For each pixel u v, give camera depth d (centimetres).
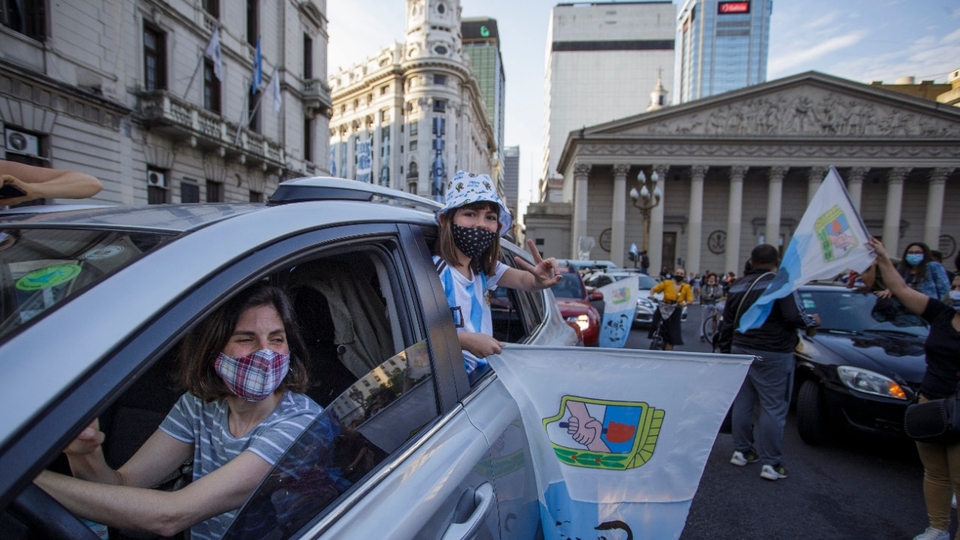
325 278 147
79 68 1321
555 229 4469
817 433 442
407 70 6253
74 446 89
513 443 149
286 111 2388
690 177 4138
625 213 4247
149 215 113
